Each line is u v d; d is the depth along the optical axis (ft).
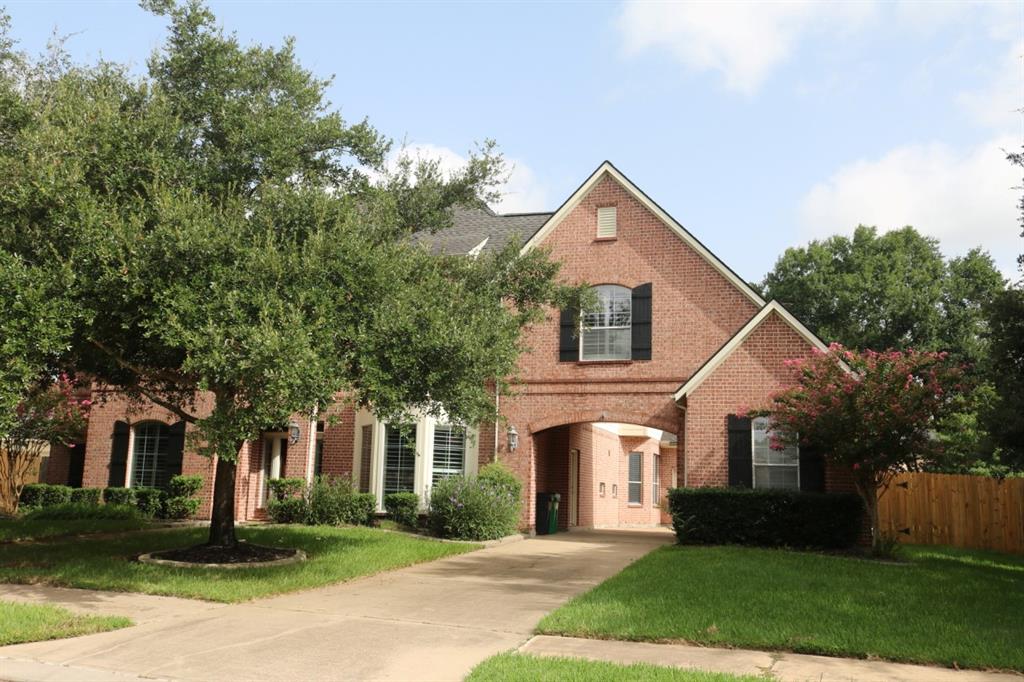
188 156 43.93
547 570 45.96
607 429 94.43
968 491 67.15
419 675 23.63
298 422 72.90
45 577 37.91
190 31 46.11
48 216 36.81
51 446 89.66
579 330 64.75
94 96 41.86
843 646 26.61
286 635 28.40
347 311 38.73
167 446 77.51
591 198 70.85
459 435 69.72
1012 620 30.99
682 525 56.85
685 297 66.90
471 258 54.60
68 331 33.96
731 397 59.77
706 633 28.25
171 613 31.83
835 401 49.88
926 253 137.59
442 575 43.57
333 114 48.80
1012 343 46.85
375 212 46.62
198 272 36.04
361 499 67.56
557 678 22.36
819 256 141.28
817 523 54.03
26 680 22.68
